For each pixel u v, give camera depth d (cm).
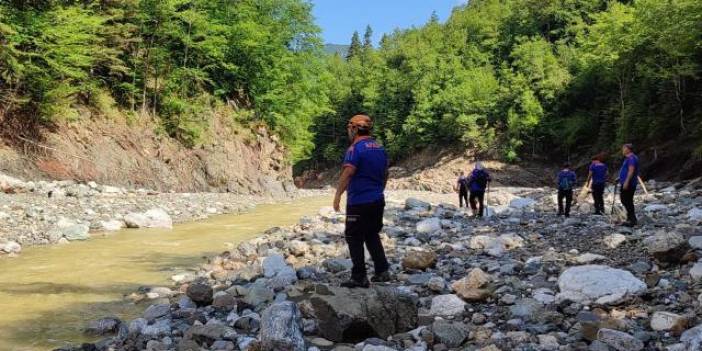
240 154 3353
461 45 9175
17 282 767
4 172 1892
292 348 407
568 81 6325
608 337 391
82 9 2372
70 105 2373
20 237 1147
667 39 3694
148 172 2583
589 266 561
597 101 5906
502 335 436
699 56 3888
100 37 2561
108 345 483
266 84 3756
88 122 2441
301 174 9738
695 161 3309
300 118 4147
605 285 516
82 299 680
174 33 2983
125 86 2772
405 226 1421
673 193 2288
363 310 451
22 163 2002
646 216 1280
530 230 1201
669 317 420
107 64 2647
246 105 3728
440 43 9494
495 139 6775
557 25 8300
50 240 1148
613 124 5006
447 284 622
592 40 5394
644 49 4294
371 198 549
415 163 7569
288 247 981
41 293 707
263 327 419
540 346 404
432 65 8256
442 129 7344
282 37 3872
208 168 2986
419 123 7625
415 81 8244
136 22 2806
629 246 833
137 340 490
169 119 2958
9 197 1560
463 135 6938
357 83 9706
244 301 588
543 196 2948
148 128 2781
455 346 425
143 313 592
